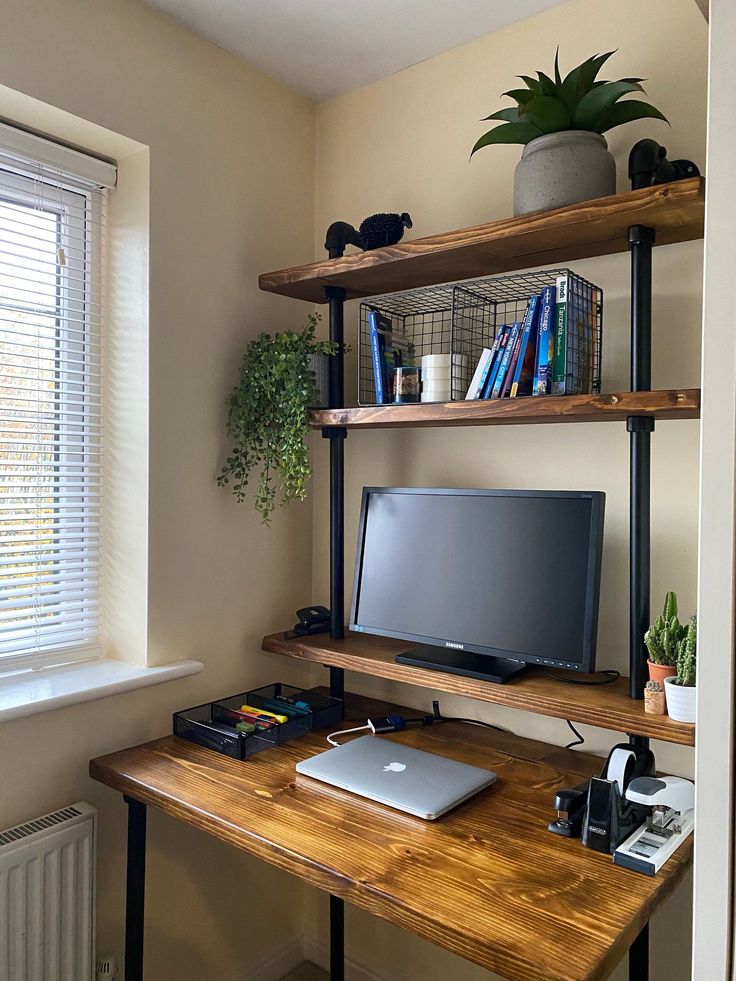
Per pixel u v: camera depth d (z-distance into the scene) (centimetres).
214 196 201
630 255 167
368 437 221
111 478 194
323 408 199
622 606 174
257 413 198
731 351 88
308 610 214
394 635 186
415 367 181
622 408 143
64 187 185
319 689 226
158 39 185
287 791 152
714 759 90
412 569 186
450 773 157
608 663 175
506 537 171
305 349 194
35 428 183
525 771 165
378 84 218
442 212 203
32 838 156
